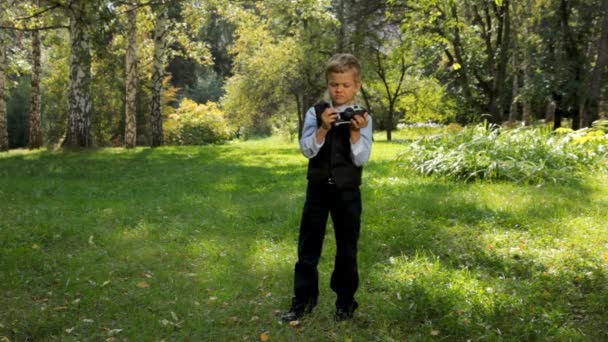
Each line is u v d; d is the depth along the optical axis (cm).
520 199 746
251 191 921
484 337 330
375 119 3653
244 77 3384
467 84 2538
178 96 5009
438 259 489
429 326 348
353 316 369
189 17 2631
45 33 2602
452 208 695
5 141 2345
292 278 447
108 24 1245
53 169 1330
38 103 2409
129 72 2242
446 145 1146
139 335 345
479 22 2523
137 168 1348
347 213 340
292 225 634
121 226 646
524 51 2295
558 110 2253
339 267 354
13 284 433
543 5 2206
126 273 470
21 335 346
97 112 3241
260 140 3666
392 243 543
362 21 2447
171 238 586
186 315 379
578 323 353
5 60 2367
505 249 525
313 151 333
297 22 3019
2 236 577
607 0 1714
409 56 2541
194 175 1173
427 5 1234
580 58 2123
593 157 1066
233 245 559
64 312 382
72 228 621
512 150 1041
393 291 414
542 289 414
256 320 369
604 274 442
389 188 879
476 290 405
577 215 650
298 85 3003
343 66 326
